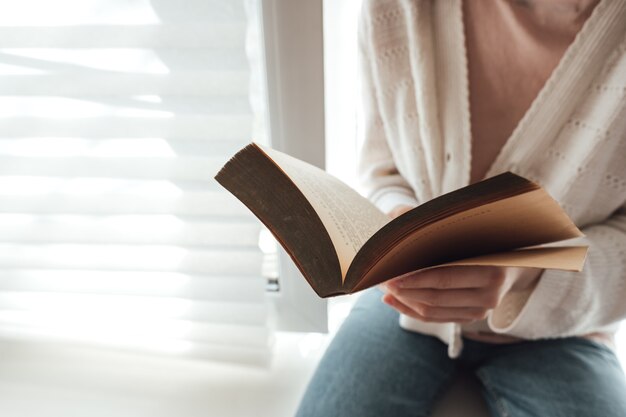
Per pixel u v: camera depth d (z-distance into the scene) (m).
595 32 0.60
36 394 0.91
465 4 0.67
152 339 1.00
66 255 0.92
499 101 0.71
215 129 0.78
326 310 0.99
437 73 0.71
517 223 0.42
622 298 0.66
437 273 0.53
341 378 0.75
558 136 0.66
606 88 0.61
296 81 0.79
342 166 1.03
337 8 0.84
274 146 0.85
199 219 0.86
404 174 0.83
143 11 0.70
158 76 0.74
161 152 0.81
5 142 0.82
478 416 0.75
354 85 0.93
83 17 0.71
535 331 0.73
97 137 0.80
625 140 0.63
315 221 0.44
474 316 0.60
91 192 0.85
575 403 0.66
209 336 0.97
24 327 1.02
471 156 0.74
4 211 0.88
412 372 0.76
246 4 0.70
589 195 0.68
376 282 0.43
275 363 0.98
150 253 0.91
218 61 0.72
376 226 0.51
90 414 0.86
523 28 0.65
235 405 0.88
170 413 0.86
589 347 0.74
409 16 0.68
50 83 0.76
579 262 0.40
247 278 0.91
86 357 1.00
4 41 0.73
